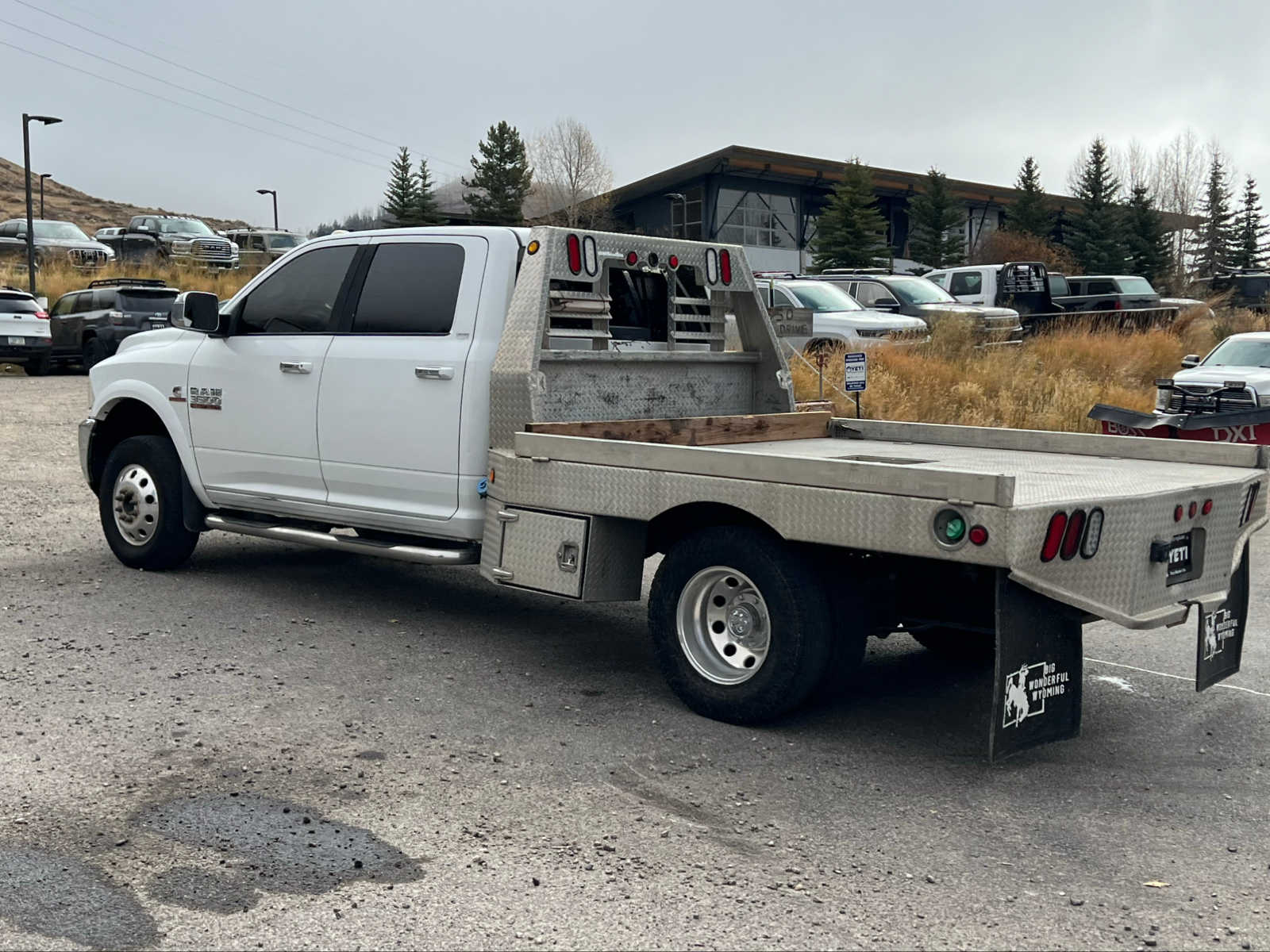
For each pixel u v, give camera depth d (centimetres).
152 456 782
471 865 382
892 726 535
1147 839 417
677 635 538
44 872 371
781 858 393
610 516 544
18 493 1138
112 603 720
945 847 405
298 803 429
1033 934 346
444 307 634
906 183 5878
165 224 4156
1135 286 2886
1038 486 495
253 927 339
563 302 616
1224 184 6975
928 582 510
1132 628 454
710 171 5466
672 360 682
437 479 630
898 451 660
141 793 434
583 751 490
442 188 7500
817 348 1852
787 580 496
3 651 613
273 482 715
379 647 644
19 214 8444
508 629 692
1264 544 1050
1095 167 5691
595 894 363
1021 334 2091
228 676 581
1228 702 585
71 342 2509
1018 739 449
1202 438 873
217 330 712
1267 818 438
